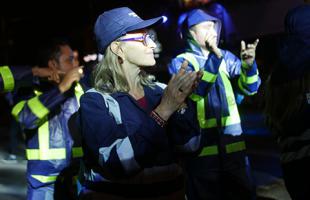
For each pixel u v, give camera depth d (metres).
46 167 3.16
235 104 3.69
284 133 2.77
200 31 3.63
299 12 2.68
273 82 2.80
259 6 6.44
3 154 8.22
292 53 2.67
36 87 3.28
